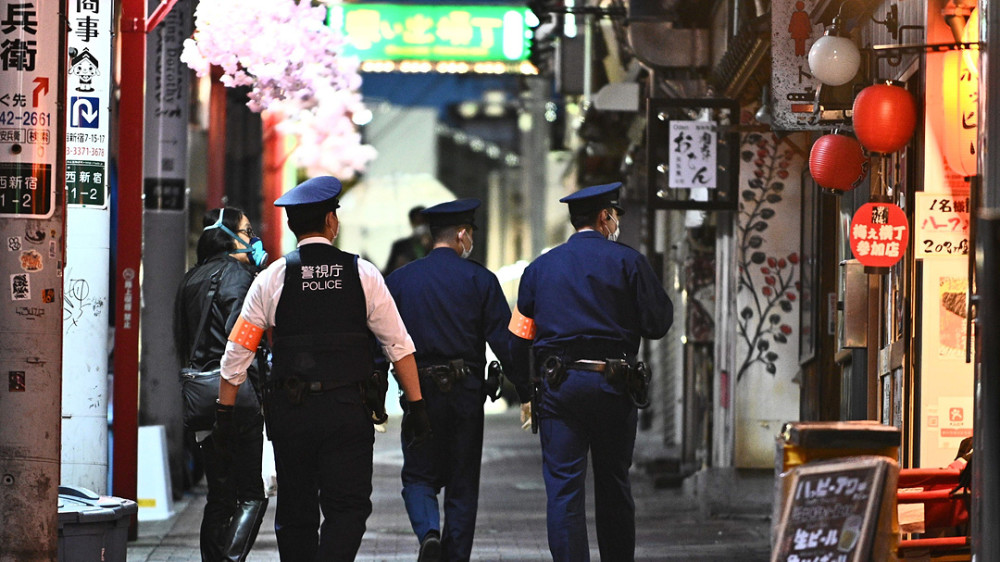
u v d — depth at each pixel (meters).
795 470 21.00
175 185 54.19
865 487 20.53
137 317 41.38
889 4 32.88
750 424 50.34
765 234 50.28
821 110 34.62
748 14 45.75
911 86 31.58
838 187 33.38
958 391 29.55
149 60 53.03
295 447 27.48
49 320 26.30
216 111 73.19
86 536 26.98
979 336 21.88
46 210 26.33
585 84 75.38
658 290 30.47
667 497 56.91
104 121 38.47
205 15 39.28
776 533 20.97
